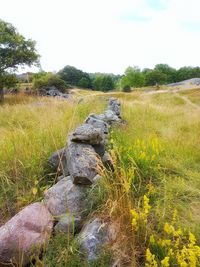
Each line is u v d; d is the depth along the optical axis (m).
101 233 2.70
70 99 11.47
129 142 4.95
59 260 2.50
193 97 33.12
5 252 2.62
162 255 2.51
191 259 2.23
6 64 21.81
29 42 22.83
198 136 6.88
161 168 4.18
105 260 2.48
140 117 10.08
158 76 82.25
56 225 2.96
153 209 3.16
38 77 20.97
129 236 2.67
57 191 3.33
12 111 9.40
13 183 3.90
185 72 95.25
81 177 3.27
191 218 3.08
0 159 4.38
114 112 8.95
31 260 2.61
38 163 4.30
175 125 9.06
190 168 4.80
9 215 3.40
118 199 2.97
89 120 5.91
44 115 7.52
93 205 3.13
